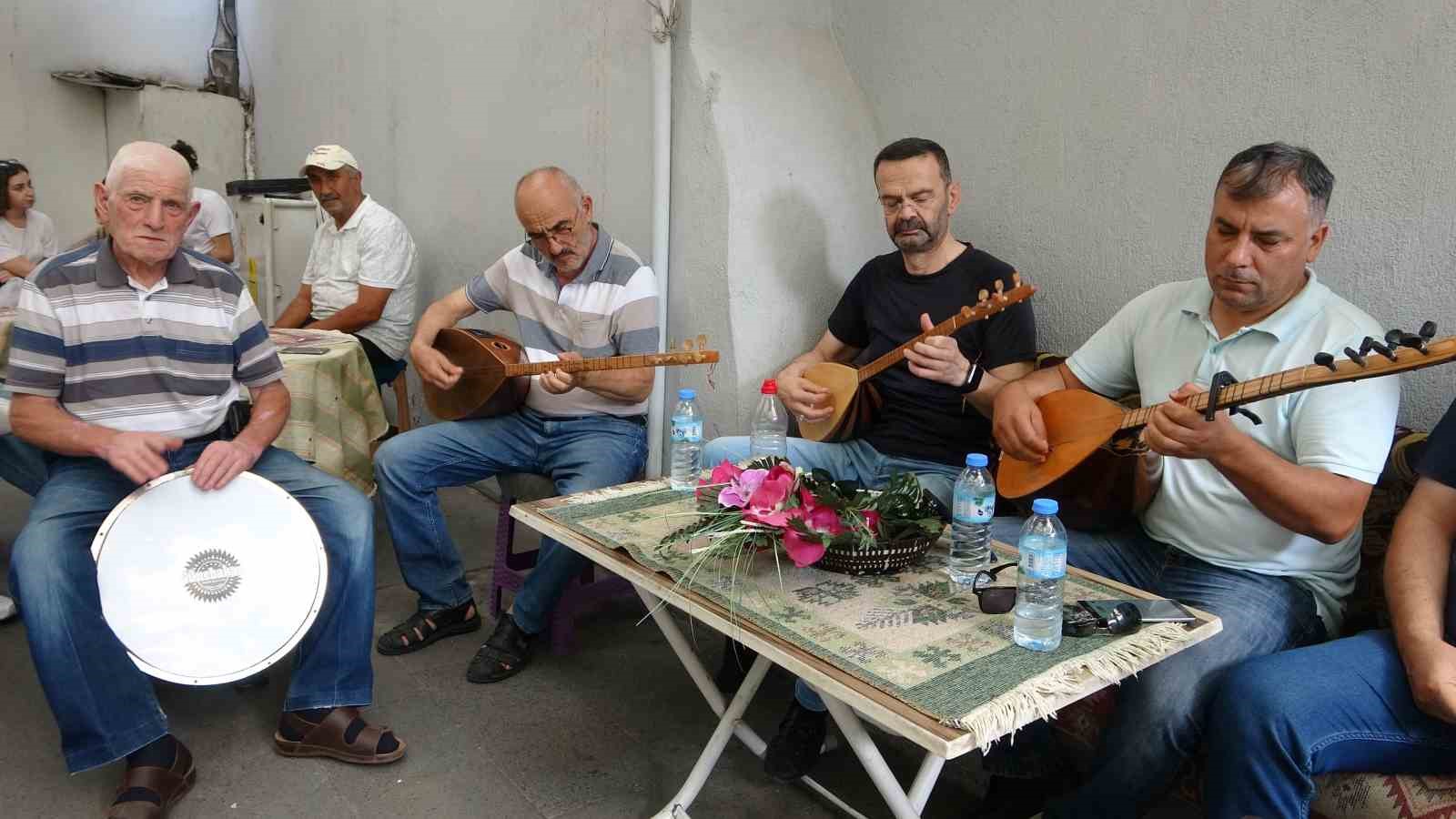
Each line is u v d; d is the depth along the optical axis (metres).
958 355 2.04
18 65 5.71
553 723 2.18
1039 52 2.39
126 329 1.93
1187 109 2.13
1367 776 1.35
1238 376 1.70
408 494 2.46
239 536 1.83
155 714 1.78
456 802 1.88
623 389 2.46
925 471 2.26
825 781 1.98
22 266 4.23
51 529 1.77
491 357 2.52
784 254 2.70
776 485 1.51
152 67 6.04
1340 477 1.48
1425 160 1.81
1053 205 2.41
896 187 2.25
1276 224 1.56
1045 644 1.26
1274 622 1.57
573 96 3.21
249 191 4.83
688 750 2.08
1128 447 1.78
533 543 3.32
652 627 2.69
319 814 1.83
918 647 1.27
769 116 2.67
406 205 4.34
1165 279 2.21
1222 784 1.38
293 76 5.41
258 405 2.09
